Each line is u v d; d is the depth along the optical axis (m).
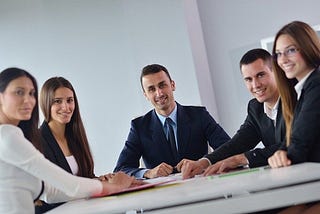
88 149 2.31
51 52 3.73
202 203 0.88
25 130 1.46
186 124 2.59
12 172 1.21
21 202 1.21
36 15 3.75
